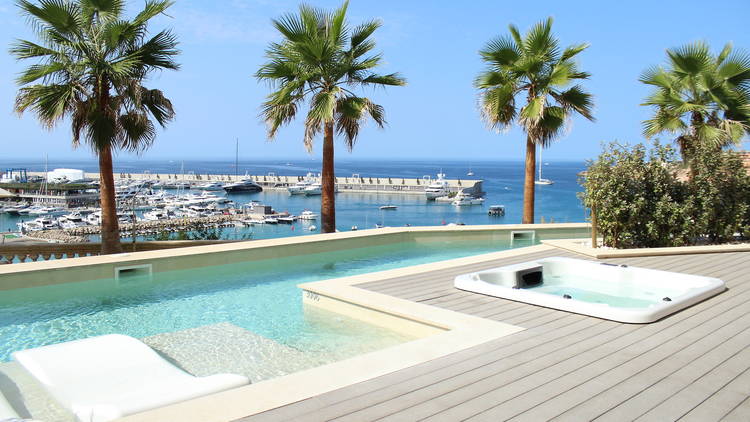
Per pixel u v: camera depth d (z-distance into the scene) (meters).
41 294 6.37
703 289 5.23
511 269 6.15
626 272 6.40
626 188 8.54
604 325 4.28
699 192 8.84
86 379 3.05
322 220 10.79
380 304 4.89
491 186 98.94
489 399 2.83
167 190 86.00
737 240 9.71
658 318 4.43
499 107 10.98
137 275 7.14
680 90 10.42
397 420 2.56
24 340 4.92
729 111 10.21
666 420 2.62
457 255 9.47
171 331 5.12
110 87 9.02
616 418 2.63
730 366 3.39
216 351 4.47
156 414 2.57
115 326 5.33
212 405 2.69
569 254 7.93
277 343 4.69
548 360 3.46
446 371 3.23
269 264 8.41
